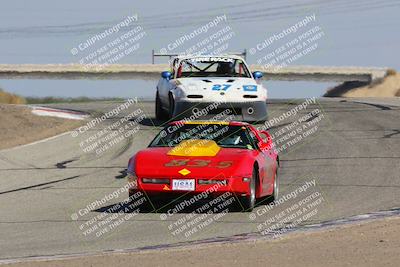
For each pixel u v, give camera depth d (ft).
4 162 163.12
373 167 150.41
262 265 72.38
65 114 229.86
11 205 119.03
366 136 187.73
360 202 116.16
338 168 150.82
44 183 139.95
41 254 81.76
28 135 194.08
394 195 121.39
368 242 82.23
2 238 92.48
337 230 89.76
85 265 73.72
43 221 104.27
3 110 220.23
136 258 76.23
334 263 73.00
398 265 71.87
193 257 76.13
